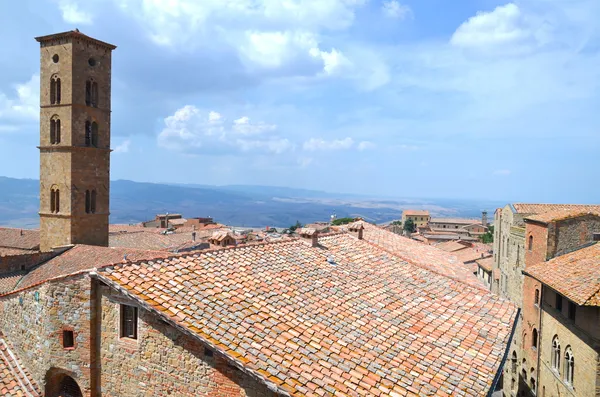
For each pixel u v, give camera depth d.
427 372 16.92
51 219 53.81
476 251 97.94
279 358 14.52
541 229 42.69
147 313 15.70
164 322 15.37
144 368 15.83
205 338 14.17
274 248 24.31
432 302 24.05
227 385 14.32
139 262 17.55
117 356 16.42
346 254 27.66
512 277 56.75
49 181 53.59
